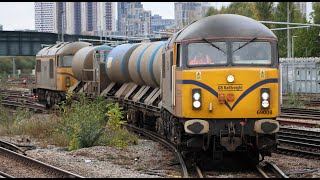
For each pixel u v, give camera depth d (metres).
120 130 33.84
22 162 26.48
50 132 37.19
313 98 71.12
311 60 82.69
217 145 23.98
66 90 57.31
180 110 23.75
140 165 25.11
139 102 40.44
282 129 37.88
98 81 49.53
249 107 23.17
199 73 23.25
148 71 37.56
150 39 44.31
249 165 24.75
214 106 23.17
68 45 58.31
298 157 26.92
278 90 23.56
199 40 23.69
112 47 50.78
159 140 33.03
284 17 117.81
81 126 31.73
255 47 23.72
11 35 114.94
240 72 23.20
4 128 40.53
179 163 24.77
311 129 38.72
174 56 24.61
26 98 77.12
